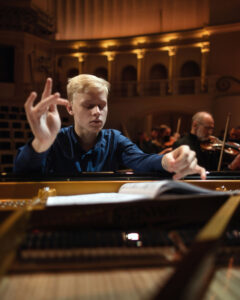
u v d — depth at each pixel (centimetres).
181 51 1311
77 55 1363
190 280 29
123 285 37
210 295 35
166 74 1338
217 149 322
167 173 106
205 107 1112
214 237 38
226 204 54
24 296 35
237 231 59
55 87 1259
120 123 1199
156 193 59
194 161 86
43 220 52
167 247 51
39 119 87
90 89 121
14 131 845
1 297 34
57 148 130
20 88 1206
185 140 327
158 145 598
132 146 135
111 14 1428
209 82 1122
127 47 1332
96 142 135
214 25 1164
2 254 38
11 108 1010
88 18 1441
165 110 1170
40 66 1277
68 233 56
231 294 35
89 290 36
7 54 1216
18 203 80
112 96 1239
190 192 61
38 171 105
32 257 46
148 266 44
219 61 1175
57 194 100
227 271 42
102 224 54
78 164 130
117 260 45
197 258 33
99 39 1338
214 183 107
